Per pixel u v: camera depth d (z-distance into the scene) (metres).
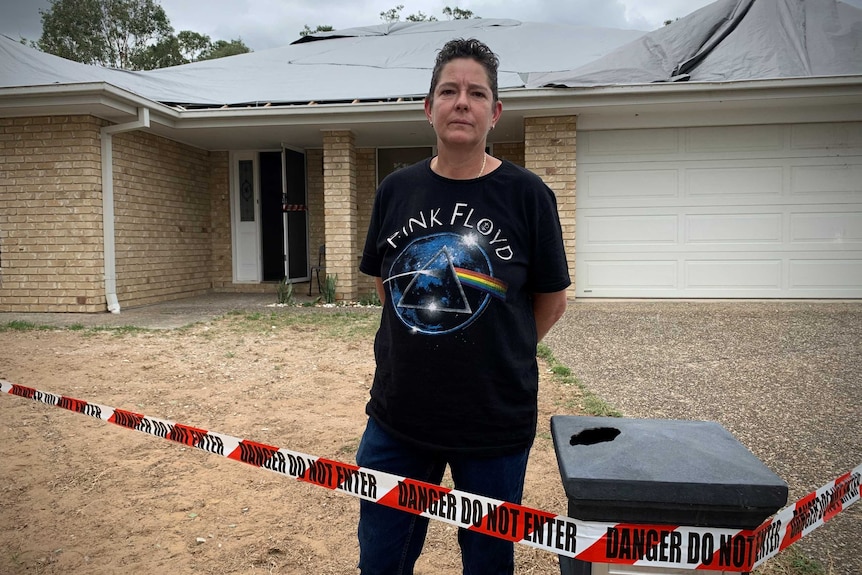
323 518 2.97
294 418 4.39
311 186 12.72
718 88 8.68
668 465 1.39
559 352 6.39
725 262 9.82
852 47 9.12
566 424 1.71
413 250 1.72
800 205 9.59
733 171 9.68
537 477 3.40
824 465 3.46
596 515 1.40
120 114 9.16
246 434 4.05
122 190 9.86
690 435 1.60
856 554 2.57
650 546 1.38
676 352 6.33
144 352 6.50
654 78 9.10
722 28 9.65
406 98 10.25
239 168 12.78
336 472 1.85
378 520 1.81
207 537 2.78
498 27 16.03
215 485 3.32
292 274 12.02
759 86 8.57
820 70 8.84
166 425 2.38
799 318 8.00
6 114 9.06
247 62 13.88
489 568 1.77
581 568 1.44
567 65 12.14
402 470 1.83
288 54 14.65
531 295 1.88
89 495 3.19
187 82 11.60
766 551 1.38
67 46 33.69
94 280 9.21
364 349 6.70
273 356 6.36
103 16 34.38
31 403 4.68
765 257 9.73
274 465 2.01
